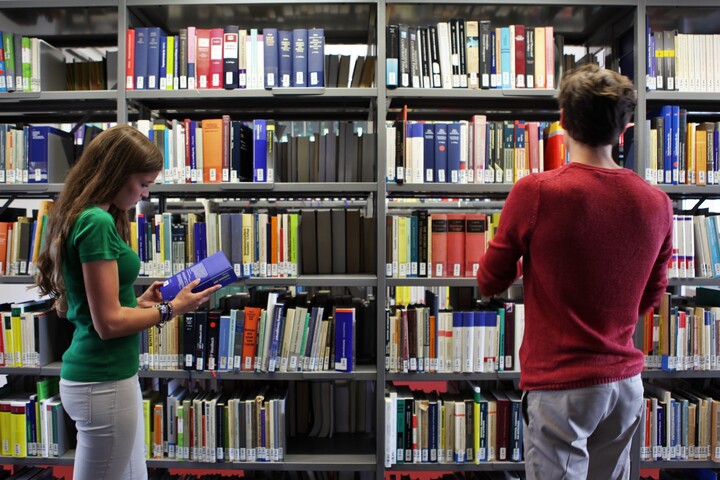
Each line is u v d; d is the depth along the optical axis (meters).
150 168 1.25
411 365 1.85
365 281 1.84
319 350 1.86
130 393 1.25
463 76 1.87
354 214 1.98
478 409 1.84
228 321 1.84
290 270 1.86
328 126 3.06
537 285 1.03
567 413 0.97
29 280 1.90
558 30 2.15
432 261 1.86
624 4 1.85
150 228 1.86
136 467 1.31
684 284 1.87
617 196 0.95
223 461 1.86
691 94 1.86
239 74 1.87
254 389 2.02
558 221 0.96
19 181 1.91
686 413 1.87
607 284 0.95
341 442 2.04
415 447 1.86
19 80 1.89
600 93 0.96
